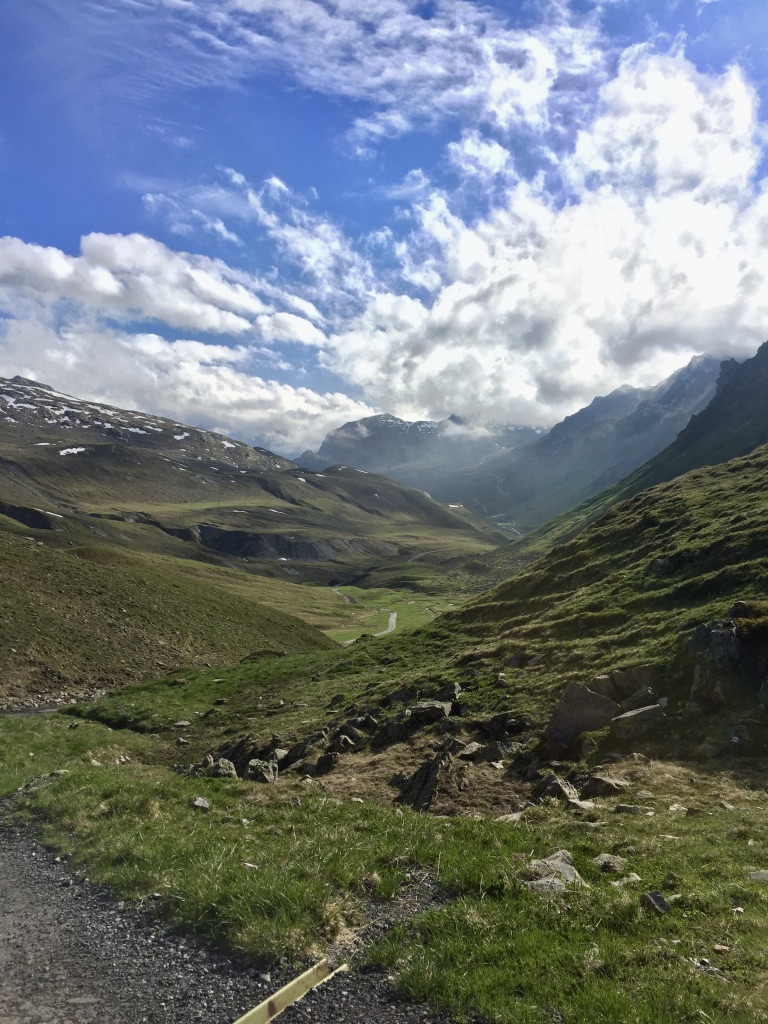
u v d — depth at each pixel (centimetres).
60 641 6388
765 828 1575
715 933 1027
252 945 1024
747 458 6856
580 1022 799
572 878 1264
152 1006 898
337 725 3469
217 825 1738
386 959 988
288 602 18762
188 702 4969
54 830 1703
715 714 2466
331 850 1427
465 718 3092
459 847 1468
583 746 2486
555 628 4116
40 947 1080
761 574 3572
